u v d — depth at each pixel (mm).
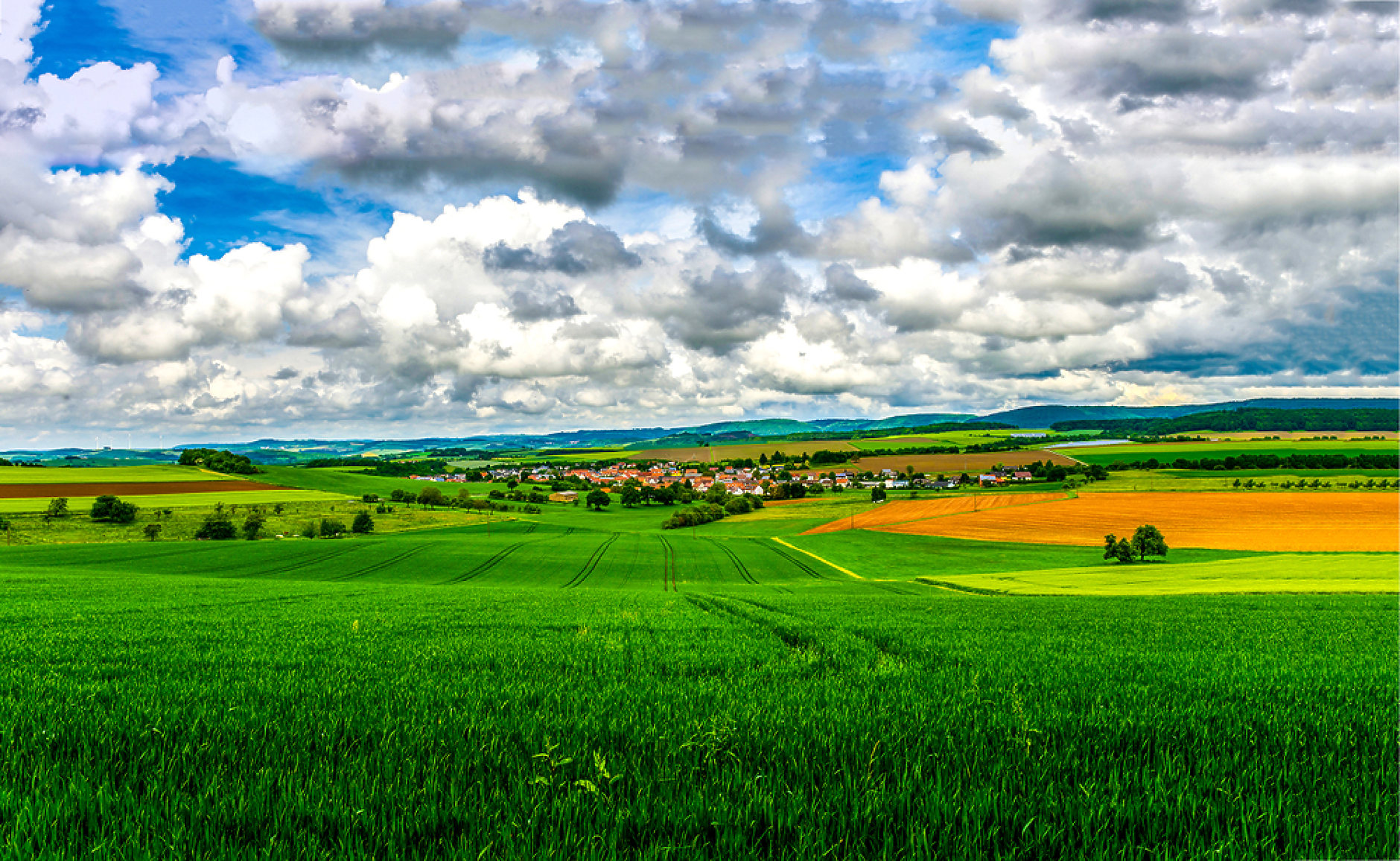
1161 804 4289
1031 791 4566
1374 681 8219
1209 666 9914
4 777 4812
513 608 23750
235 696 7320
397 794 4449
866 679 8797
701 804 4324
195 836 3992
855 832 4066
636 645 12492
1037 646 12648
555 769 5004
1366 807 4277
